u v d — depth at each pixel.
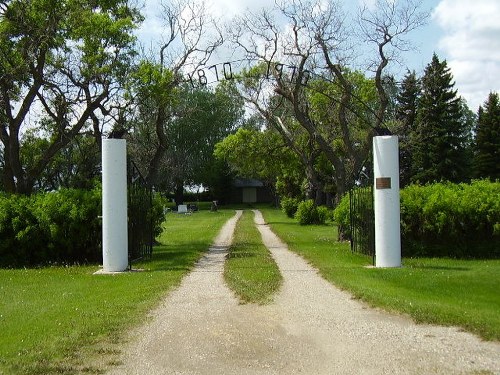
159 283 12.31
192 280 12.97
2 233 16.72
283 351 6.96
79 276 13.95
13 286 12.46
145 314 9.08
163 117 23.77
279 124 31.38
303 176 48.84
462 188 18.50
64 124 21.64
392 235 14.59
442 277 12.59
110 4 22.11
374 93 28.16
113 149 14.73
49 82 20.31
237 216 54.03
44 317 8.85
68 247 16.98
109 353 6.87
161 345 7.26
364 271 13.73
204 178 79.62
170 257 18.00
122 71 21.62
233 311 9.34
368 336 7.57
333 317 8.77
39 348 7.03
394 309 9.08
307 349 7.03
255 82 30.05
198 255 18.55
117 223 14.76
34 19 19.02
